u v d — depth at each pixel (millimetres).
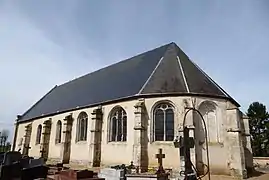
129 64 28641
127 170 16000
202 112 20234
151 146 20000
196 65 24703
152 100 20766
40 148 31297
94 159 23156
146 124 20484
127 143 21375
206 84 21750
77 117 27609
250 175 20609
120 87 24859
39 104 42312
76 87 35094
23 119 40875
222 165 19281
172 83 21031
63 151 27000
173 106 20219
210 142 19672
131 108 21750
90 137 24297
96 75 33188
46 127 31672
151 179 13594
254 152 54812
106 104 24281
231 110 20391
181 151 12406
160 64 23812
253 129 57969
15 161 14984
